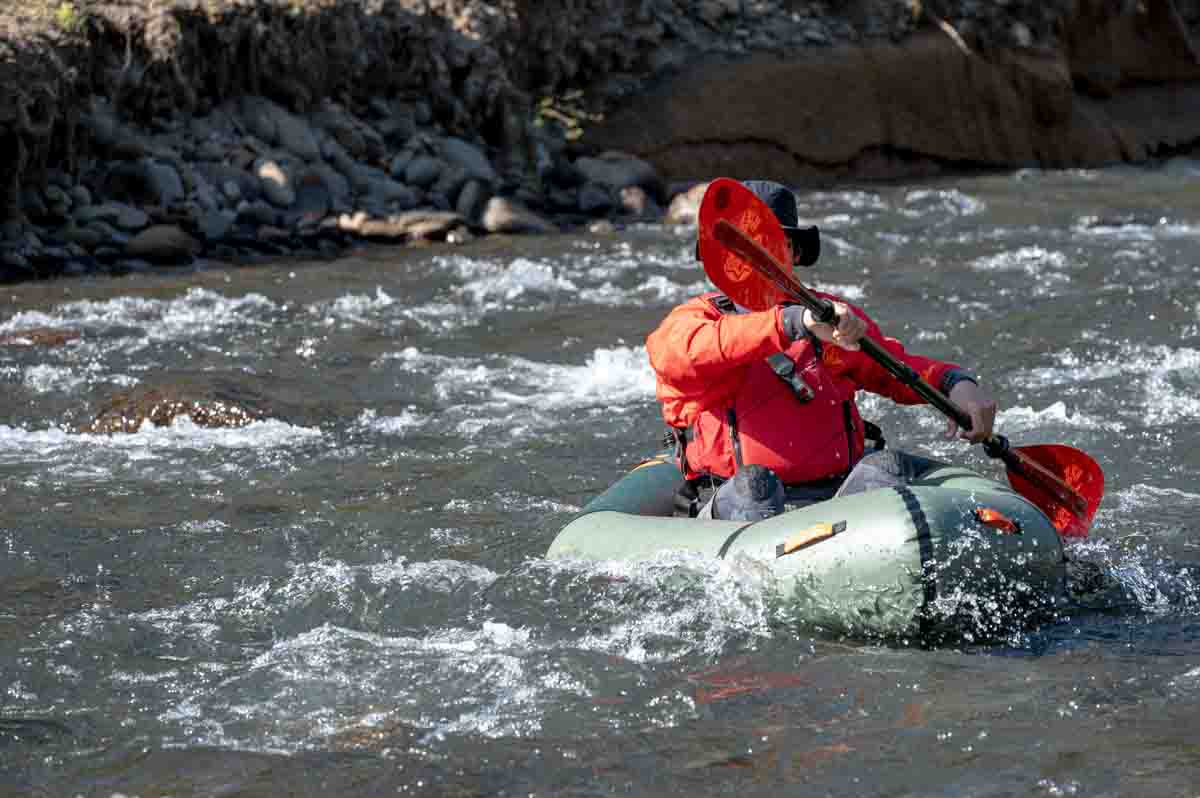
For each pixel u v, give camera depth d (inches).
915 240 1690.5
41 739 544.4
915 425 986.1
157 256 1550.2
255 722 556.7
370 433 980.6
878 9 2456.9
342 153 1812.3
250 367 1148.5
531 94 2143.2
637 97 2199.8
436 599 678.5
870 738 529.7
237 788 506.3
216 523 799.7
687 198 1884.8
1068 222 1814.7
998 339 1206.3
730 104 2223.2
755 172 2223.2
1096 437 939.3
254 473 892.0
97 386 1083.3
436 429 990.4
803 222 1827.0
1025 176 2368.4
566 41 2159.2
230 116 1795.0
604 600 652.7
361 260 1588.3
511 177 1935.3
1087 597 660.7
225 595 692.1
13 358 1159.0
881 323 1270.9
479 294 1423.5
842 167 2315.5
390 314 1338.6
